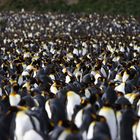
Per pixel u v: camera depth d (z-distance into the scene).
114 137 15.28
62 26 77.00
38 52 44.06
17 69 32.19
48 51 45.94
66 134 12.84
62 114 16.84
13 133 14.82
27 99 18.23
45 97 19.33
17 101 18.86
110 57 38.41
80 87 21.92
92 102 17.02
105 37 60.66
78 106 16.30
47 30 73.50
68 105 17.58
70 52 42.59
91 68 30.30
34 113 15.60
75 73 29.08
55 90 21.59
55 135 13.12
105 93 19.11
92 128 13.83
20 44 53.22
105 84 23.12
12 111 15.43
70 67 31.59
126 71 26.06
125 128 14.82
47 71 29.19
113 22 75.88
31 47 49.22
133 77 25.44
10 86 23.61
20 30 75.50
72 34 69.75
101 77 24.80
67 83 23.20
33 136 13.63
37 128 14.84
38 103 18.44
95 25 75.38
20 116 14.73
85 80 25.12
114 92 19.17
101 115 14.80
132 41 53.47
